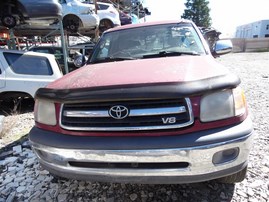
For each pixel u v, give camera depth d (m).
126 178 1.92
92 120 1.92
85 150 1.89
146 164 1.87
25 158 3.31
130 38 3.48
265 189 2.41
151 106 1.82
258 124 4.18
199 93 1.82
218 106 1.88
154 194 2.42
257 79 9.10
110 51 3.39
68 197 2.45
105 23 12.53
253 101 5.82
